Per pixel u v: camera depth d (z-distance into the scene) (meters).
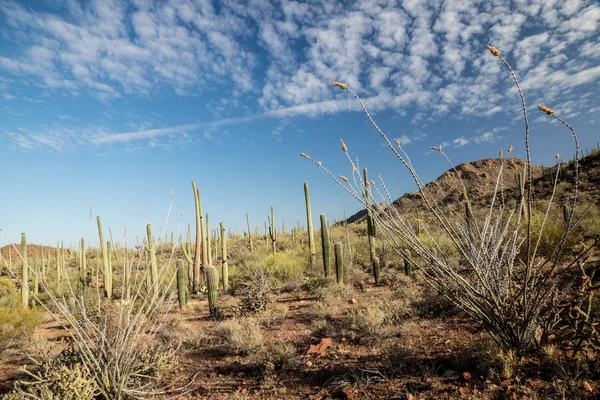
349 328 6.14
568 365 3.42
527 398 3.08
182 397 4.59
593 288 3.55
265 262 14.68
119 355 4.61
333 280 11.43
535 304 3.72
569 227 3.41
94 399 4.45
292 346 5.64
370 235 14.02
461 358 4.02
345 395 3.88
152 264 9.57
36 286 13.97
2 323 7.25
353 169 3.60
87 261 25.56
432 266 3.84
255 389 4.52
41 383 4.31
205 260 15.33
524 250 7.99
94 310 6.90
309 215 17.23
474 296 3.88
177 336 7.09
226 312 9.81
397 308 6.73
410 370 4.18
